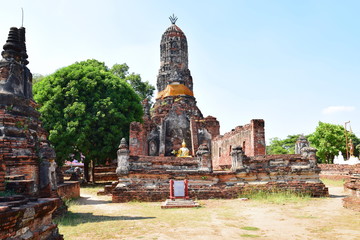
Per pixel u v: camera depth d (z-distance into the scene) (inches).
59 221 438.9
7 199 234.7
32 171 439.2
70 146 1069.8
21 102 462.9
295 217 468.8
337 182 1132.5
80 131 1066.1
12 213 195.6
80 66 1225.4
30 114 482.9
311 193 717.9
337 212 508.1
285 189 721.6
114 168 1519.4
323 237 343.9
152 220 446.9
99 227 397.4
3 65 460.1
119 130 1140.5
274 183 726.5
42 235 251.3
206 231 374.6
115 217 476.1
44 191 450.0
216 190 709.9
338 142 1977.1
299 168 734.5
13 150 426.6
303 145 848.9
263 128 967.0
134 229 385.4
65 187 665.0
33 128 477.7
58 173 692.7
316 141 2046.0
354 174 756.6
